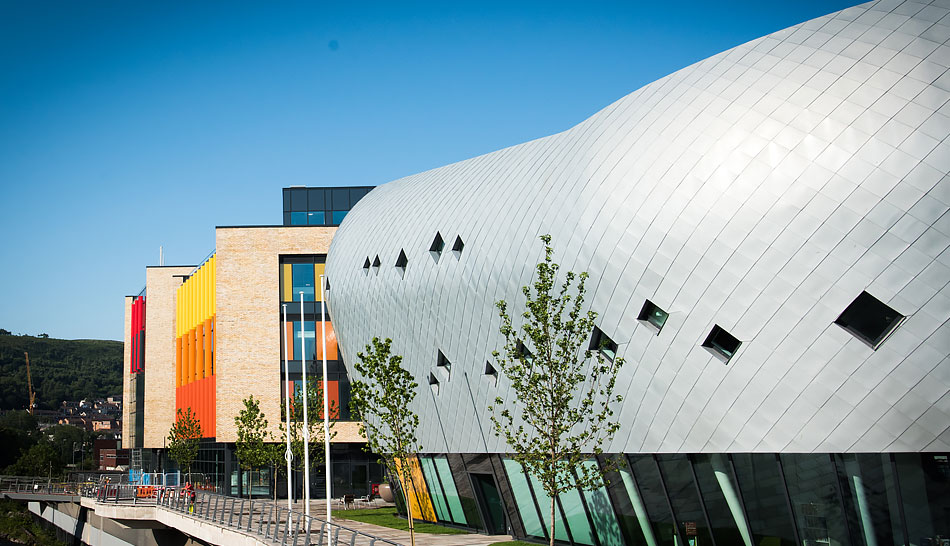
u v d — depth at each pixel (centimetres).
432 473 3972
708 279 2364
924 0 2267
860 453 2100
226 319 6231
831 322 2138
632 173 2627
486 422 3375
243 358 6209
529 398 2478
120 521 4909
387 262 4012
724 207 2342
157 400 7869
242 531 3394
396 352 3997
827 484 2158
